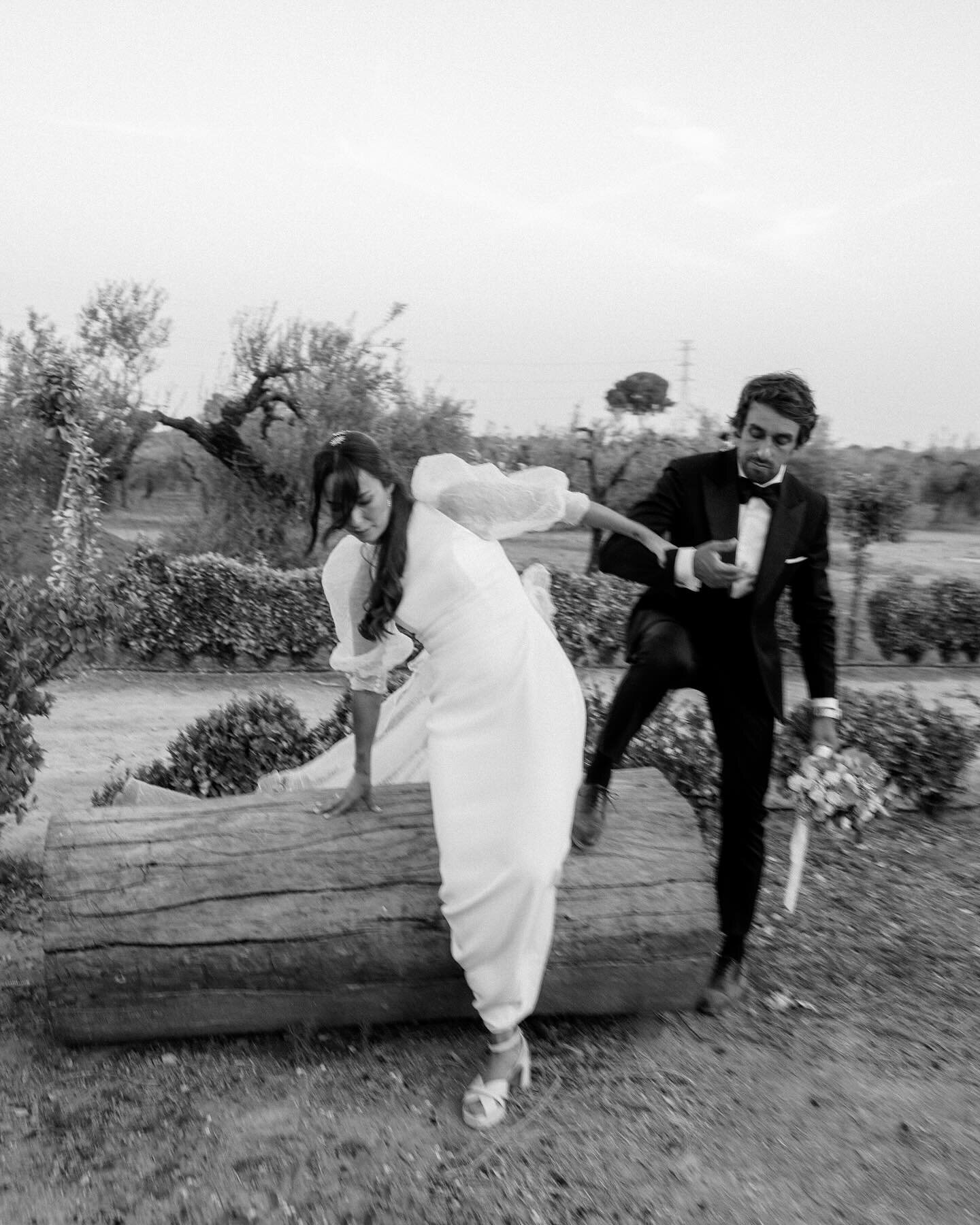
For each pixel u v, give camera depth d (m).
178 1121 3.13
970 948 4.77
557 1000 3.62
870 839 6.40
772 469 3.69
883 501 17.66
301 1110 3.21
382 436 19.72
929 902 5.38
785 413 3.60
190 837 3.53
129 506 24.17
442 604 3.26
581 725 3.39
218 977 3.37
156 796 4.78
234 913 3.39
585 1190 2.89
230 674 13.05
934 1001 4.20
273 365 19.97
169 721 10.09
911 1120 3.30
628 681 3.68
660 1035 3.76
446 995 3.53
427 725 3.39
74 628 5.64
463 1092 3.34
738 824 3.92
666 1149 3.10
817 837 6.34
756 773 3.88
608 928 3.58
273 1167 2.94
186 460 21.77
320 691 12.34
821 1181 2.98
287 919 3.40
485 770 3.22
